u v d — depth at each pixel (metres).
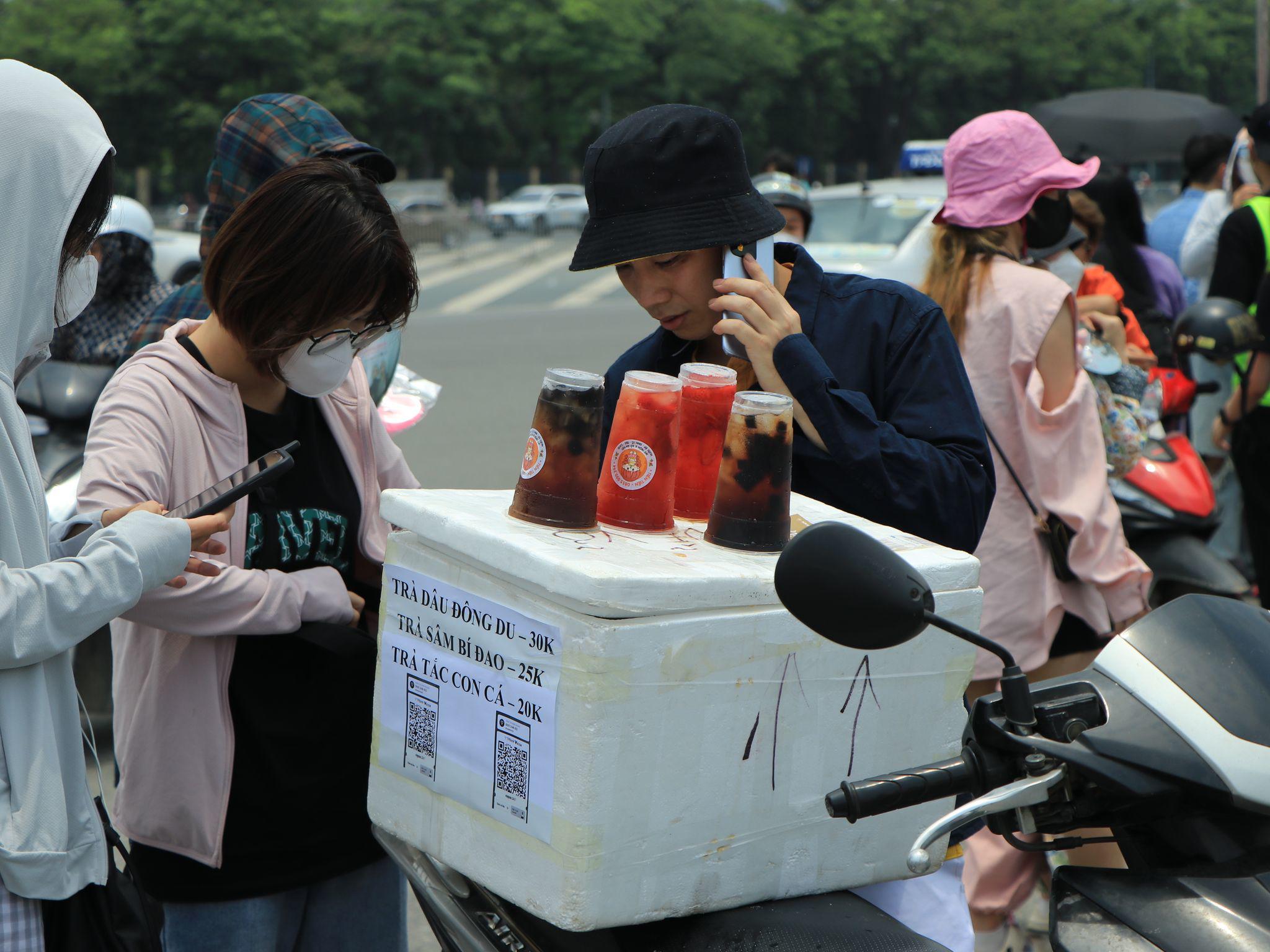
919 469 1.85
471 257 33.53
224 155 2.49
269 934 1.98
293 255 1.74
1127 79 79.00
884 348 1.99
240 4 49.03
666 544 1.47
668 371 2.15
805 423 1.86
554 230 41.00
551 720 1.33
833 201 8.82
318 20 52.31
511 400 10.47
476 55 57.41
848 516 1.68
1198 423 5.03
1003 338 2.67
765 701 1.39
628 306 20.62
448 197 46.44
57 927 1.58
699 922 1.48
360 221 1.75
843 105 71.31
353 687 1.93
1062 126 13.04
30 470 1.56
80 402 4.00
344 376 1.90
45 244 1.53
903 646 1.47
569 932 1.53
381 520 2.10
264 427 1.96
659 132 1.81
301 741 1.92
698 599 1.32
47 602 1.48
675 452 1.54
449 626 1.46
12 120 1.51
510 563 1.36
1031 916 2.58
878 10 72.44
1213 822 1.41
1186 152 6.19
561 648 1.31
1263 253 4.39
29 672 1.52
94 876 1.58
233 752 1.89
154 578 1.60
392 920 2.09
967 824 1.61
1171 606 1.54
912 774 1.36
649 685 1.31
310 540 1.99
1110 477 3.21
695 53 64.31
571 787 1.32
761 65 65.62
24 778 1.50
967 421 1.96
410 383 3.46
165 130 49.62
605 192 1.84
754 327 1.85
